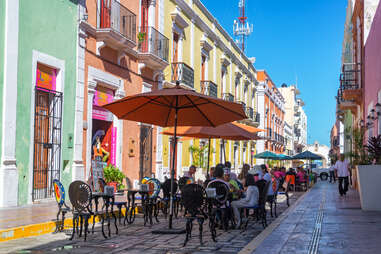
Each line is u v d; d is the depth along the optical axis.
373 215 9.97
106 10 14.10
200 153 22.23
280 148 54.69
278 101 53.66
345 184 17.44
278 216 10.85
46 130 11.37
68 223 8.26
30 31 10.59
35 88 10.73
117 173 13.58
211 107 8.59
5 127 9.75
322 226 8.20
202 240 7.26
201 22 23.84
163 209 11.14
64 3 11.91
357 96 20.50
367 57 18.03
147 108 9.04
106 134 14.80
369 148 11.91
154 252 6.16
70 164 12.18
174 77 19.89
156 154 18.03
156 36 17.34
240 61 33.28
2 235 6.74
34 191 10.79
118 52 14.78
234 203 8.84
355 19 23.48
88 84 13.01
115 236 7.48
